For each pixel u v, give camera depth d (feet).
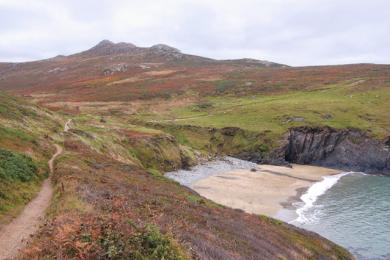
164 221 69.26
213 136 394.52
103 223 49.26
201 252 58.44
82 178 101.96
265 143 374.63
